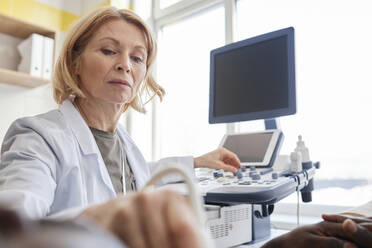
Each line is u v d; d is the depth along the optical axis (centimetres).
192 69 241
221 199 88
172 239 17
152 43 106
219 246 100
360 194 150
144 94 130
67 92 103
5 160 67
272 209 121
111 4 243
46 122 85
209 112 150
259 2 206
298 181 100
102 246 12
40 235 12
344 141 156
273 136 124
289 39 125
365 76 154
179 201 19
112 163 101
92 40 94
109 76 92
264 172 110
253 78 136
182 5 244
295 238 50
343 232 48
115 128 110
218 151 122
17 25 215
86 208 22
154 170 125
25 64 219
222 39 227
